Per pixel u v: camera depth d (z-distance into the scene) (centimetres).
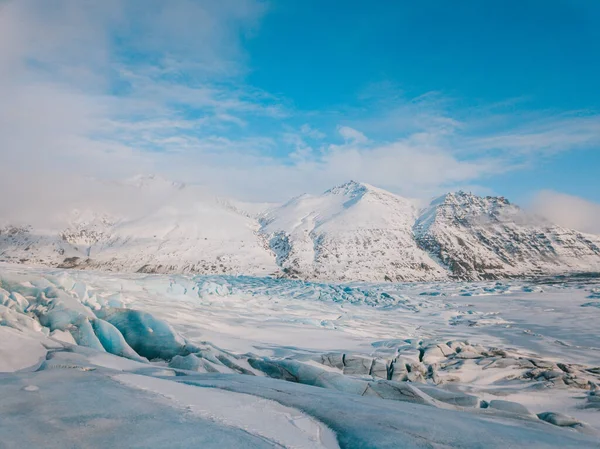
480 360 2192
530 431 814
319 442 675
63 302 1577
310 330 2739
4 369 993
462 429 766
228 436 642
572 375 1912
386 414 828
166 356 1587
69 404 716
